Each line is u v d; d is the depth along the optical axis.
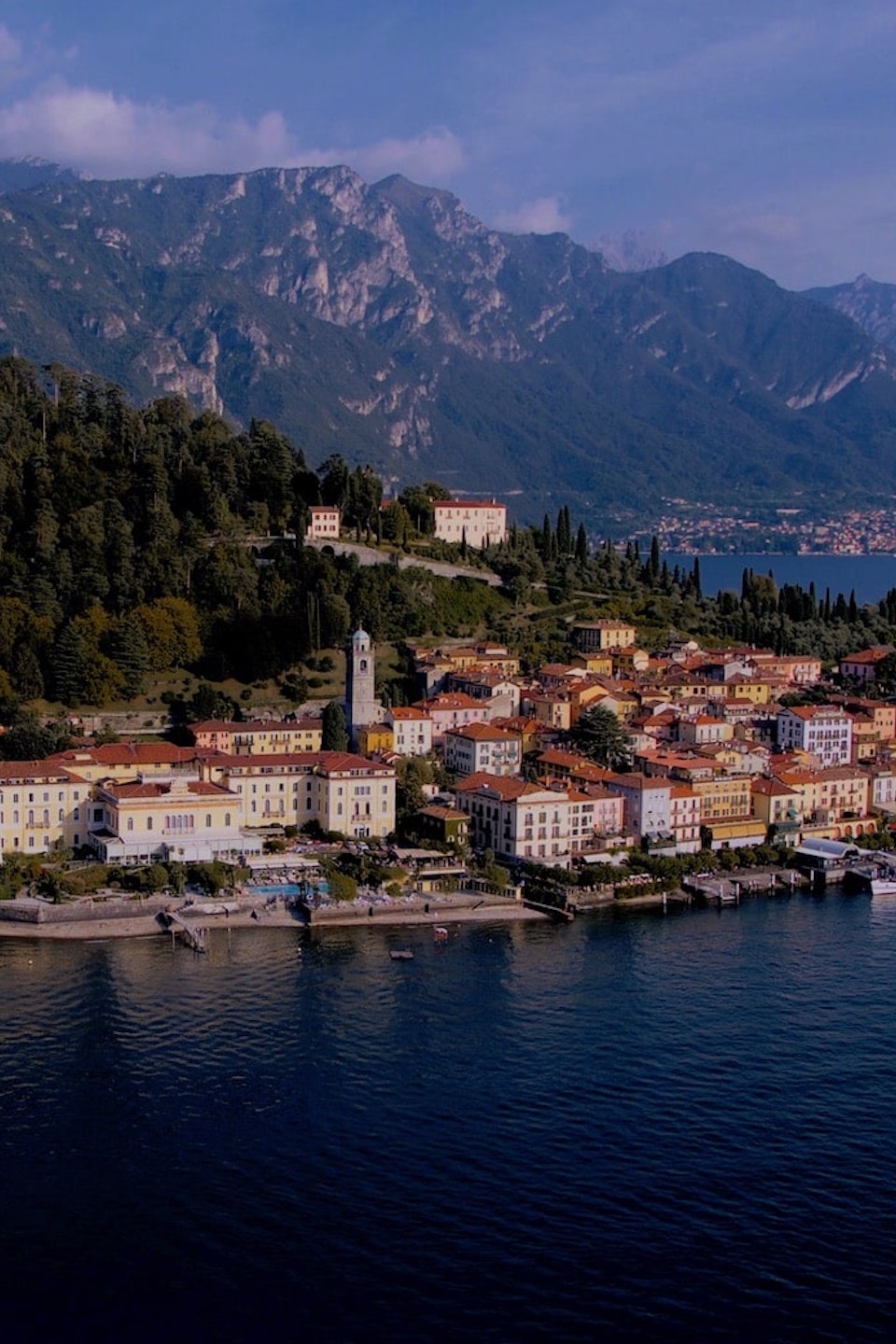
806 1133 174.38
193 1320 137.12
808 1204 158.25
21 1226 152.00
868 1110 180.75
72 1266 145.25
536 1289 142.00
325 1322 136.75
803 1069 192.75
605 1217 154.75
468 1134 172.50
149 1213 154.50
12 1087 183.12
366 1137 171.50
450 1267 145.62
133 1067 190.00
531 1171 163.88
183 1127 173.50
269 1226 152.25
